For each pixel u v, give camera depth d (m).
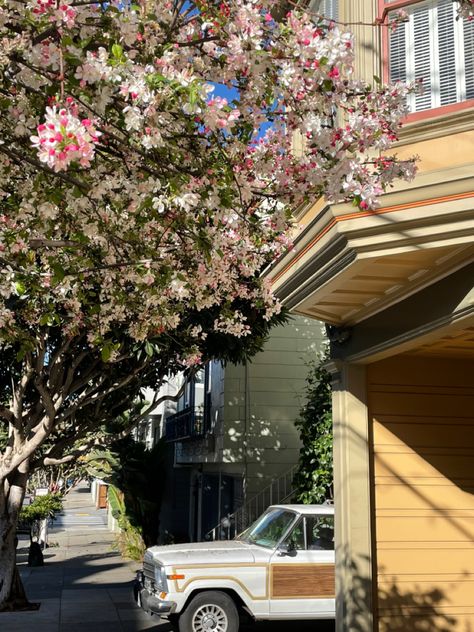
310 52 4.13
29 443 12.36
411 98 5.79
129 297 6.32
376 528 7.02
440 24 5.83
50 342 12.53
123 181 4.60
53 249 5.74
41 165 4.55
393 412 7.32
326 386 13.02
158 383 14.39
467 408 7.49
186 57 4.61
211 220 5.27
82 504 56.59
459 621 6.93
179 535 22.25
